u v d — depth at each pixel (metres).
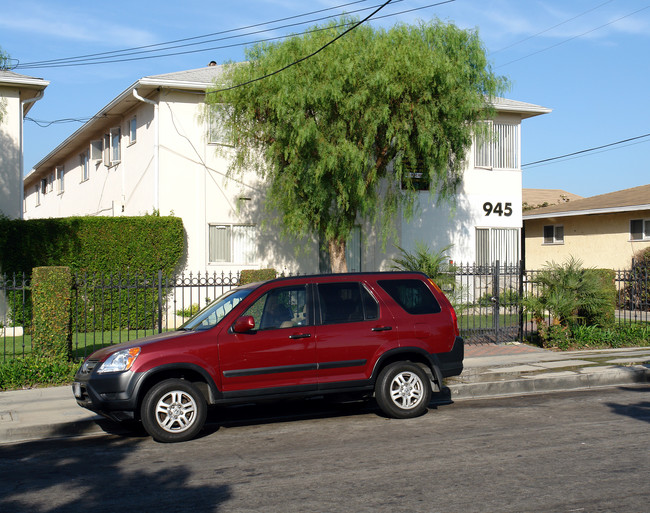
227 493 5.68
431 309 8.79
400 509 5.14
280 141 15.90
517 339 15.26
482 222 23.14
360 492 5.58
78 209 27.39
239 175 19.88
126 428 8.52
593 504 5.18
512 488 5.60
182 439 7.64
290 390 8.00
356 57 15.27
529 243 30.50
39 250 17.17
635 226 25.17
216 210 19.67
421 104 15.68
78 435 8.30
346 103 15.09
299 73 15.34
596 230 26.83
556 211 27.75
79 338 15.76
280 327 8.07
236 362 7.79
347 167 15.34
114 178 22.81
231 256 19.91
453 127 16.05
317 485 5.81
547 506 5.14
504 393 10.55
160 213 19.08
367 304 8.52
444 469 6.20
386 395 8.46
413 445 7.15
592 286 14.58
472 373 11.37
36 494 5.81
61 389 10.55
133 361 7.51
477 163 23.11
